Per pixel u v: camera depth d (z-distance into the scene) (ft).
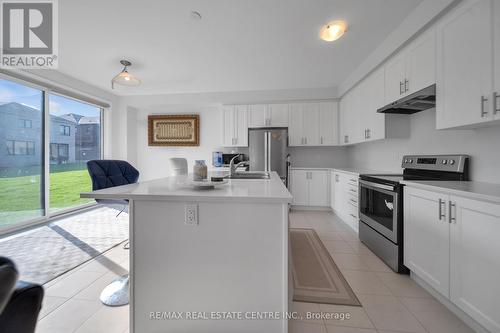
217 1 6.21
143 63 10.19
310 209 14.12
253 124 14.56
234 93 14.35
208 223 3.75
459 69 5.15
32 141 10.53
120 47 8.71
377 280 6.18
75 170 12.95
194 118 16.17
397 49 7.59
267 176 7.16
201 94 14.64
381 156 10.78
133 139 16.21
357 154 13.70
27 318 1.92
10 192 9.74
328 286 5.91
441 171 6.74
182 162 9.47
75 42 8.34
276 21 7.12
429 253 5.27
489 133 5.50
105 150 14.70
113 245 8.44
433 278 5.14
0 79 9.33
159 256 3.85
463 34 5.03
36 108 10.65
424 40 6.37
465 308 4.30
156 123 16.42
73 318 4.66
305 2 6.27
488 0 4.44
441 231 4.88
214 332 3.80
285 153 13.76
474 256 4.12
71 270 6.63
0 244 8.41
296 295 5.52
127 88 13.89
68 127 12.48
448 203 4.69
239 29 7.54
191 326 3.84
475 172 5.89
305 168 13.96
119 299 5.21
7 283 1.42
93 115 14.08
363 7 6.48
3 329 1.80
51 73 10.86
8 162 9.66
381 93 8.87
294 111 14.28
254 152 13.97
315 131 14.14
